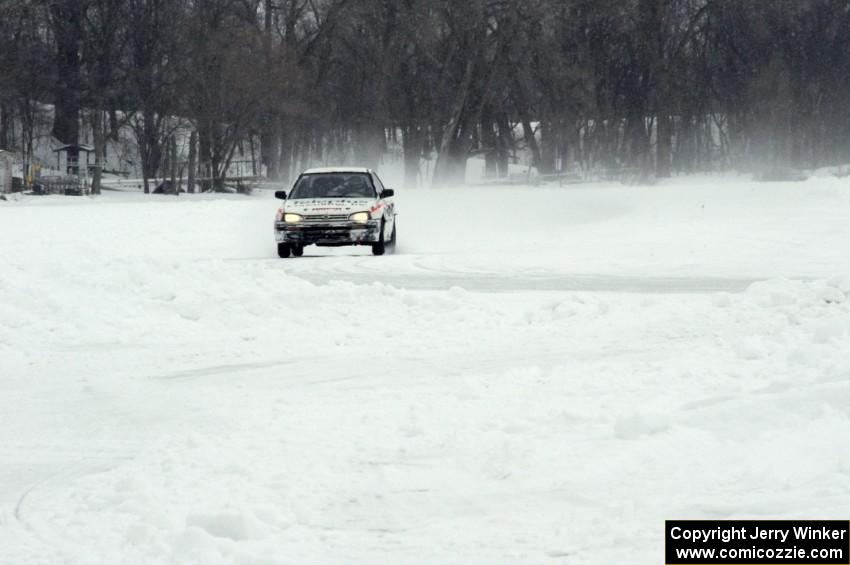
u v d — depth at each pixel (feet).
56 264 197.47
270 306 174.81
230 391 123.65
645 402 100.53
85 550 69.92
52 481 88.99
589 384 111.65
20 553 70.23
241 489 81.41
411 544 69.10
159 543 68.23
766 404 89.20
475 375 126.11
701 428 88.12
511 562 64.95
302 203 282.77
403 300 176.24
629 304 172.65
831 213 396.78
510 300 183.42
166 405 117.29
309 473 85.20
